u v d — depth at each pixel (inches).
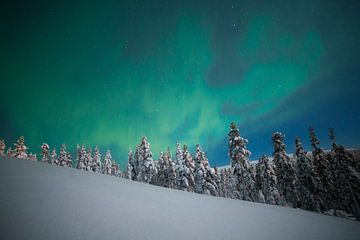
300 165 1239.5
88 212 202.5
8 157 393.1
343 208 1248.2
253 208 384.8
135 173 1979.6
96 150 2402.8
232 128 1321.4
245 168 1245.1
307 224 327.9
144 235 175.6
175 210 265.1
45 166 373.4
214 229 220.2
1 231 147.3
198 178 1540.4
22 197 207.8
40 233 153.0
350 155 1323.8
